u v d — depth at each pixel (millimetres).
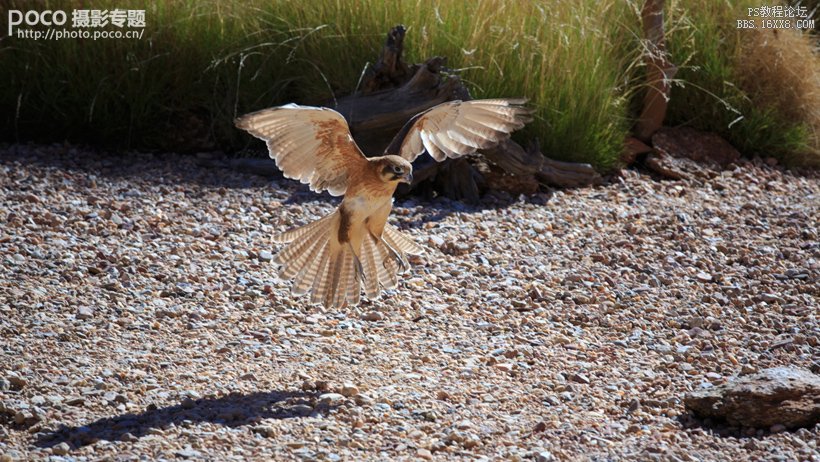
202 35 16312
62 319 9609
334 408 7977
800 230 13719
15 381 8078
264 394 8227
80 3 16172
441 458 7180
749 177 16688
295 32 15977
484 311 10641
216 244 12133
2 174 14320
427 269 11734
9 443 7172
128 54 15938
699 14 18359
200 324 9797
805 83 18203
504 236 13117
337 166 8148
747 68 18062
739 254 12680
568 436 7664
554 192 15289
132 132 16188
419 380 8719
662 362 9398
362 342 9602
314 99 15656
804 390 7852
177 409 7840
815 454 7223
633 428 7848
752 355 9547
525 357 9422
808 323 10305
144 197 13828
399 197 14641
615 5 17453
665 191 15820
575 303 10977
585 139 15820
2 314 9555
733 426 7887
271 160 15250
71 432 7355
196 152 16172
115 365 8648
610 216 14250
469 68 15266
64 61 16125
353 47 15891
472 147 8633
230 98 16047
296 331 9789
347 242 8344
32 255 11242
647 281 11703
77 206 13219
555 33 16016
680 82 17484
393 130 14719
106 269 10984
